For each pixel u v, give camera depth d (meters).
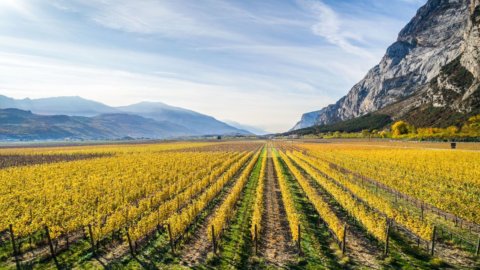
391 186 33.62
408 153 60.28
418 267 15.97
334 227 19.47
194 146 127.88
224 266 16.31
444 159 48.56
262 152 94.25
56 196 26.41
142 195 30.16
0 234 20.48
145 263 16.83
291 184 38.38
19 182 33.47
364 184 38.03
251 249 18.31
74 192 27.97
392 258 16.94
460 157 50.06
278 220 23.64
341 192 27.95
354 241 19.53
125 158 61.50
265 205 28.12
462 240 19.50
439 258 16.94
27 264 16.64
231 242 19.39
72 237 20.48
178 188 32.44
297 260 16.83
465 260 16.73
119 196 26.69
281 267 16.14
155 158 61.09
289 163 56.59
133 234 18.28
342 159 58.38
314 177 39.78
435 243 19.09
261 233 20.89
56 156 75.88
